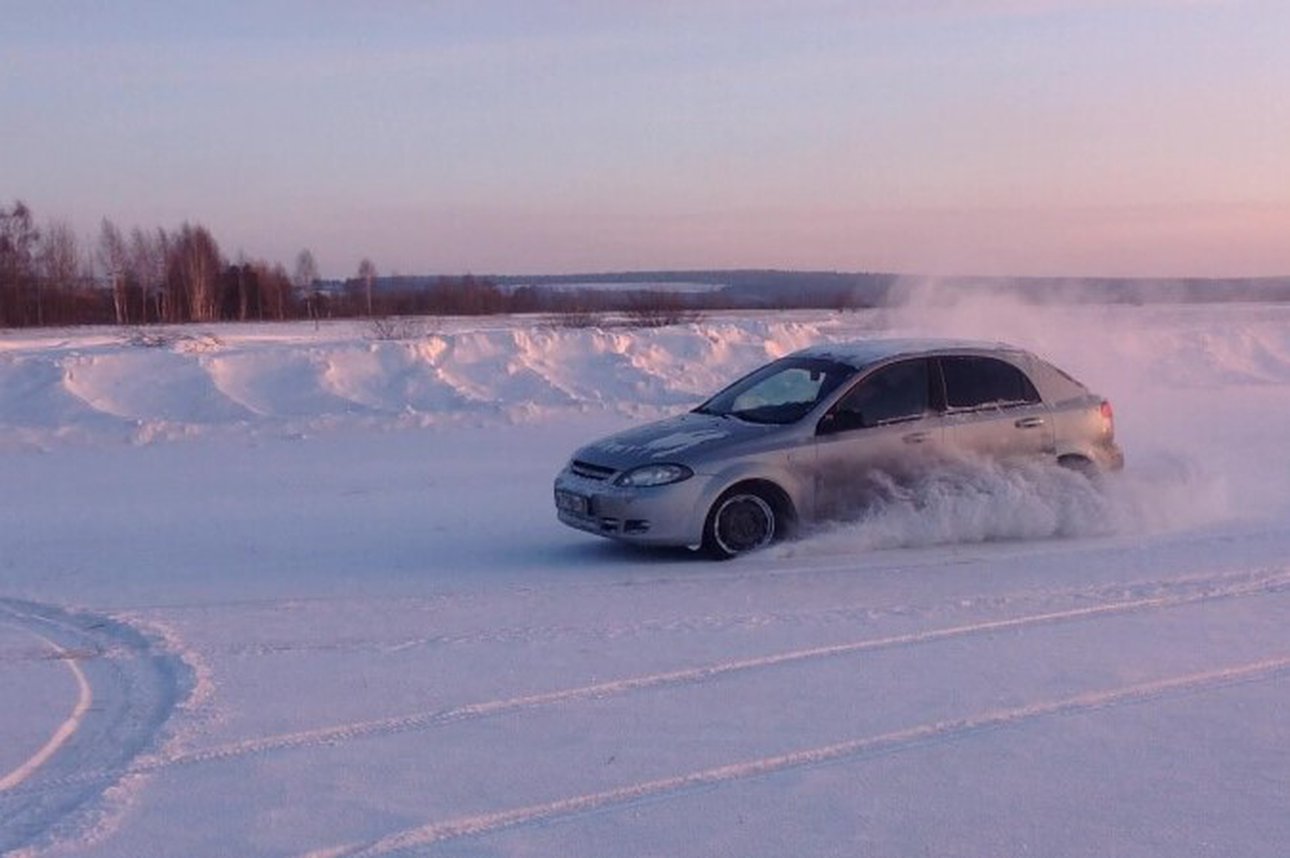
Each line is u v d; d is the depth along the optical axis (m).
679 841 4.99
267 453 17.27
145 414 20.36
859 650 7.55
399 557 10.62
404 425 19.58
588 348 25.36
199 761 5.88
